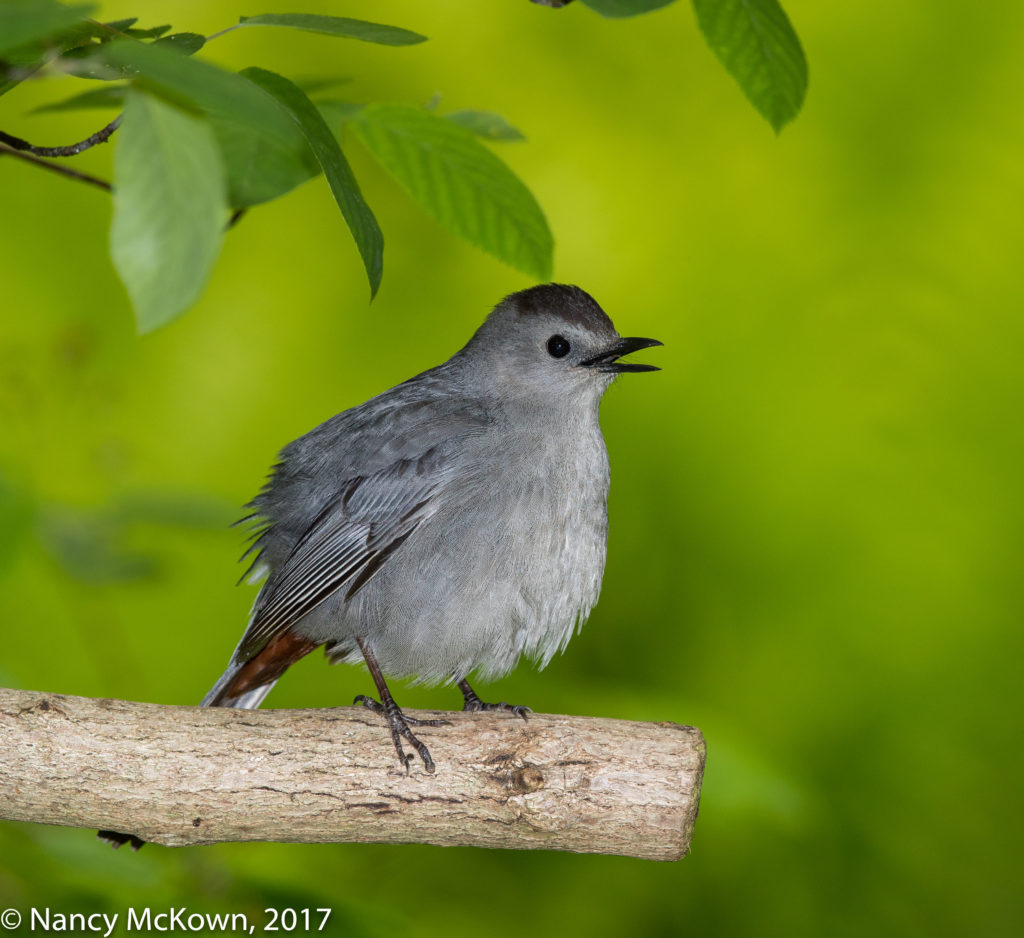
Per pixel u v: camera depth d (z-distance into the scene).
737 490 10.58
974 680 10.23
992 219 10.31
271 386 10.96
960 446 10.25
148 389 10.85
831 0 10.64
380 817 6.23
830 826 10.23
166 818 6.13
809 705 10.49
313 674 11.36
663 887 10.72
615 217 10.80
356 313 11.02
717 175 10.78
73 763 6.04
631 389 10.77
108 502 7.31
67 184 10.70
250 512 8.66
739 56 4.93
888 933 10.27
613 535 10.98
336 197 4.22
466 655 8.12
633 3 4.62
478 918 10.78
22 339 10.59
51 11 3.21
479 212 5.49
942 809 10.25
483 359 8.72
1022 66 10.36
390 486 8.11
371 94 10.95
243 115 3.43
